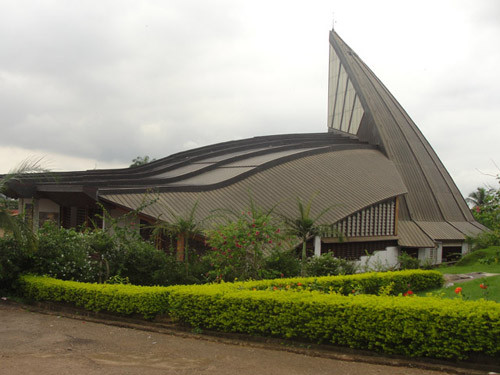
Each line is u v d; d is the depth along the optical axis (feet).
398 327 26.73
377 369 25.32
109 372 23.86
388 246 103.91
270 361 26.84
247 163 100.94
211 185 78.95
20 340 30.83
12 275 46.29
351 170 106.42
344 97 170.91
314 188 90.94
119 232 52.54
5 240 47.42
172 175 107.04
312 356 28.12
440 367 25.26
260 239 51.49
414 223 119.75
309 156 106.52
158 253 51.44
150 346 30.27
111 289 39.50
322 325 29.25
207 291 34.73
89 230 61.62
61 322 37.40
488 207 57.00
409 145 145.59
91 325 36.73
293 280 42.14
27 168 46.62
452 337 25.50
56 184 80.02
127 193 68.18
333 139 146.30
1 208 46.11
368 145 135.64
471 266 78.89
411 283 51.06
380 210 98.07
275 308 30.94
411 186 132.67
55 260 48.24
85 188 68.13
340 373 24.56
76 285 41.98
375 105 155.53
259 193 82.43
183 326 35.27
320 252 82.64
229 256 49.57
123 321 38.29
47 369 23.88
